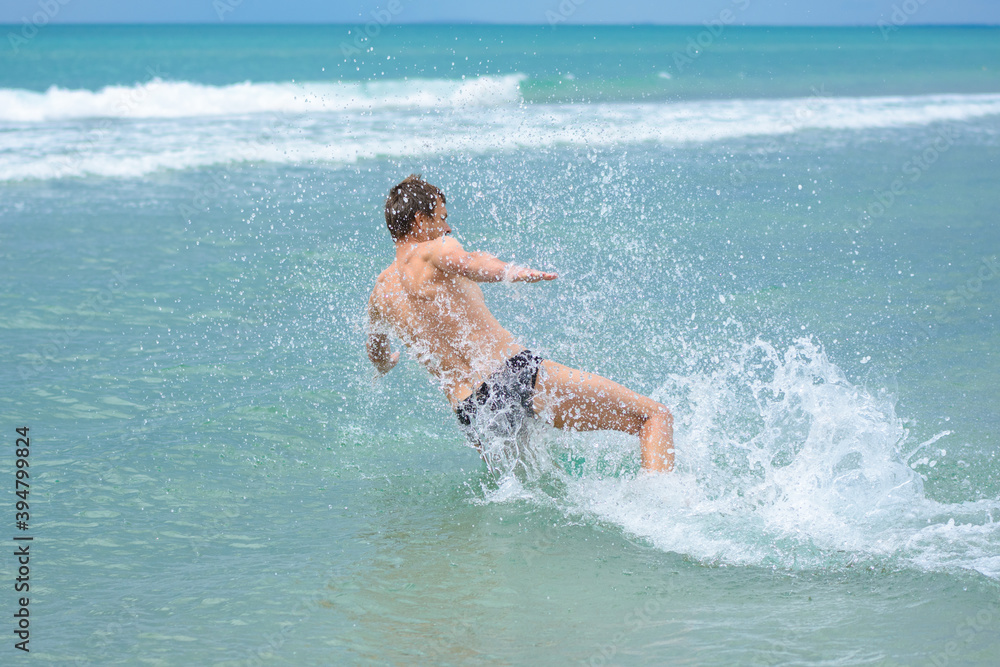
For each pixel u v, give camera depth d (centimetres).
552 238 2470
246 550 1158
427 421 1599
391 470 1410
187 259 2589
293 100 6309
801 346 1866
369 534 1203
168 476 1363
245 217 3108
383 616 1005
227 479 1362
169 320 2095
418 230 1263
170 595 1045
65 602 1024
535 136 4128
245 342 1958
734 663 900
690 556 1127
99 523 1219
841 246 2670
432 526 1225
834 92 8256
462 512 1268
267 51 12669
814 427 1339
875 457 1316
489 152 3772
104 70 9362
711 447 1411
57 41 15050
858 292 2234
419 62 10000
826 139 5072
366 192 3478
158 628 973
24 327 2034
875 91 8519
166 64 10231
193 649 934
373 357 1423
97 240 2825
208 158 4178
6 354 1864
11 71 9181
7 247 2733
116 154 4241
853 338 1919
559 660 915
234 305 2202
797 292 2223
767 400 1606
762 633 952
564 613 1005
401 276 1272
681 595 1038
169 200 3416
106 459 1411
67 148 4434
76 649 930
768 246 2638
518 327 1866
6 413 1572
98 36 18775
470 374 1257
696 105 6538
